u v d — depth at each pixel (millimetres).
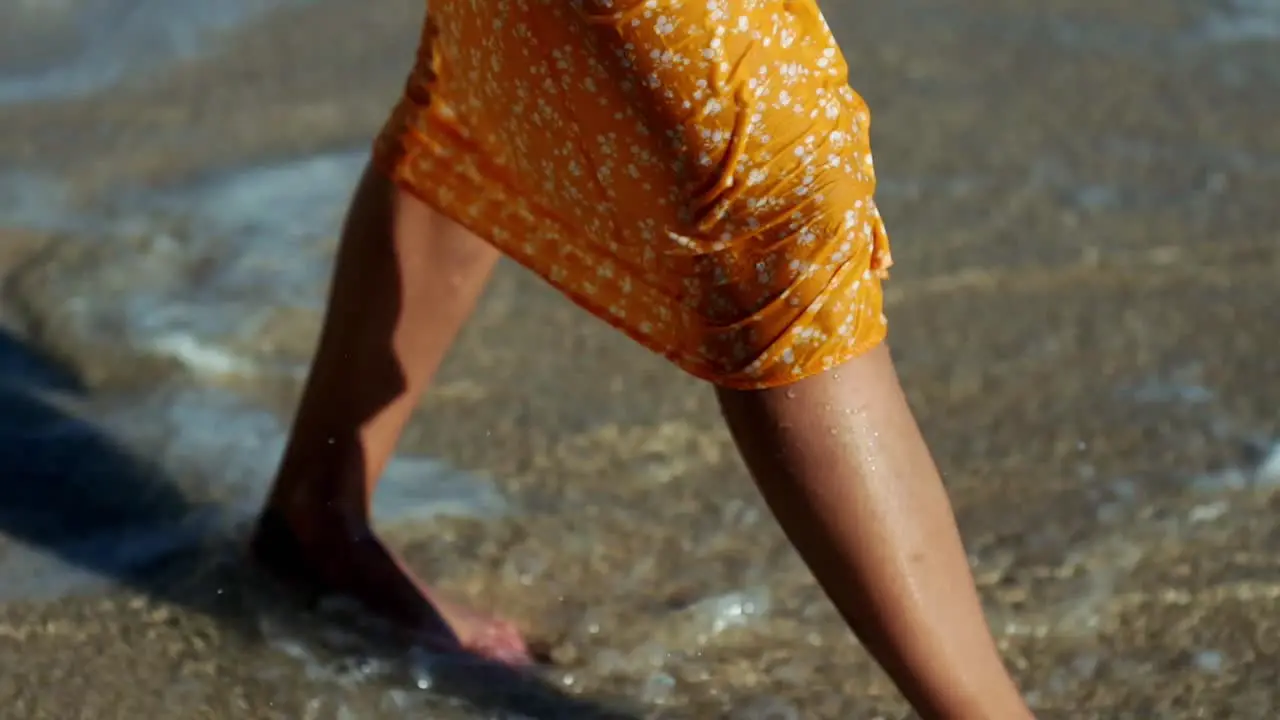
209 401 3033
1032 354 3232
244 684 2342
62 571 2568
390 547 2613
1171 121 4184
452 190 2217
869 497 1919
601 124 1854
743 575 2621
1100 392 3117
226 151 3914
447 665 2402
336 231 3602
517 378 3141
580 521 2750
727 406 1946
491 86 2014
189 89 4211
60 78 4246
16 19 4492
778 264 1829
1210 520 2750
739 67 1768
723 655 2465
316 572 2494
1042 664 2438
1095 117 4188
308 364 3160
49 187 3711
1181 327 3328
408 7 4715
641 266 1954
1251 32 4703
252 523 2701
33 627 2436
